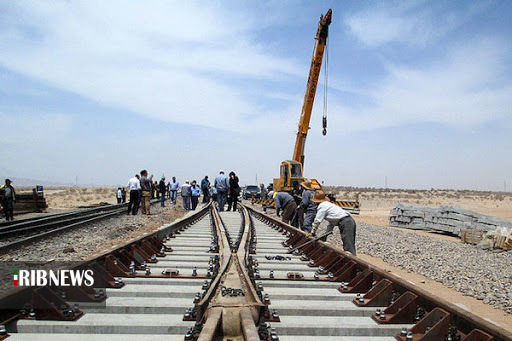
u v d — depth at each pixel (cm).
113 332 361
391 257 1095
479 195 8706
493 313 638
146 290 476
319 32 2409
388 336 378
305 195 1116
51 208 2923
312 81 2456
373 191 9600
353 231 804
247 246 815
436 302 378
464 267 976
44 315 369
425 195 8281
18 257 893
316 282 556
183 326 366
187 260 693
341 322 401
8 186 1742
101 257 527
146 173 2005
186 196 2448
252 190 5244
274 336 337
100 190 7419
